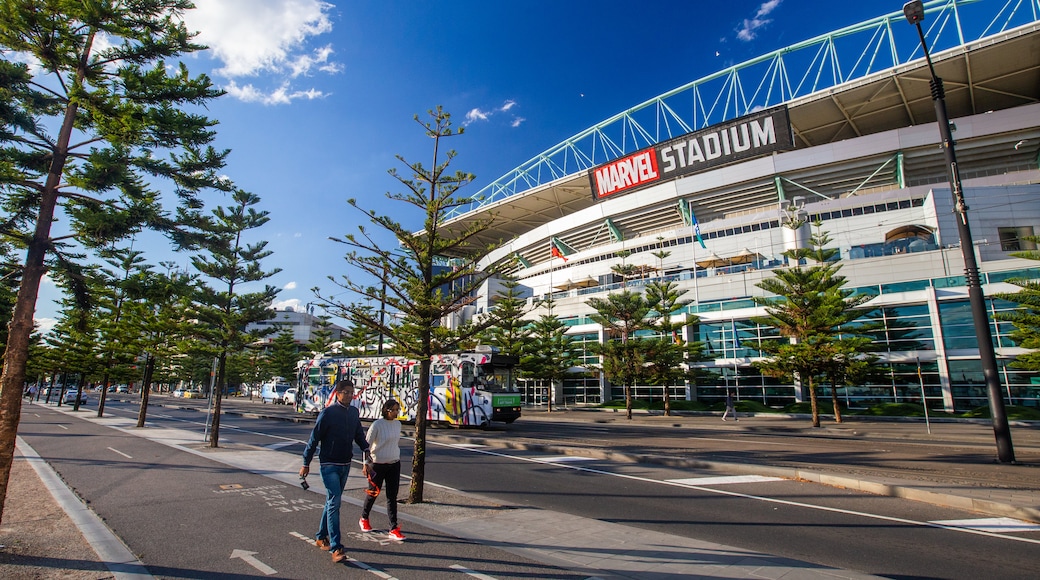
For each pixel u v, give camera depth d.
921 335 31.28
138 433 19.00
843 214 45.47
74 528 6.56
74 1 6.45
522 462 13.25
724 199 55.12
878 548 6.14
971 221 39.09
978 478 10.27
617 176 61.81
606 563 5.36
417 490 8.13
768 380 36.59
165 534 6.35
